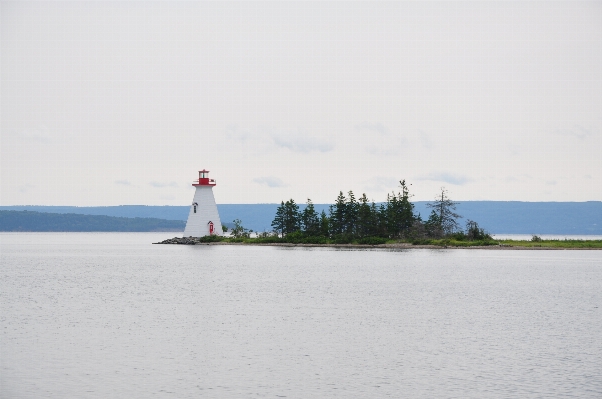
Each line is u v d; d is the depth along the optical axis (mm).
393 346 97188
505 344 98625
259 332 106875
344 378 80812
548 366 86000
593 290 167875
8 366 85375
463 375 82062
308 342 99625
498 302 143875
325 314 125188
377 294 157125
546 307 136375
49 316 121750
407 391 75875
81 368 84500
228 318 120000
